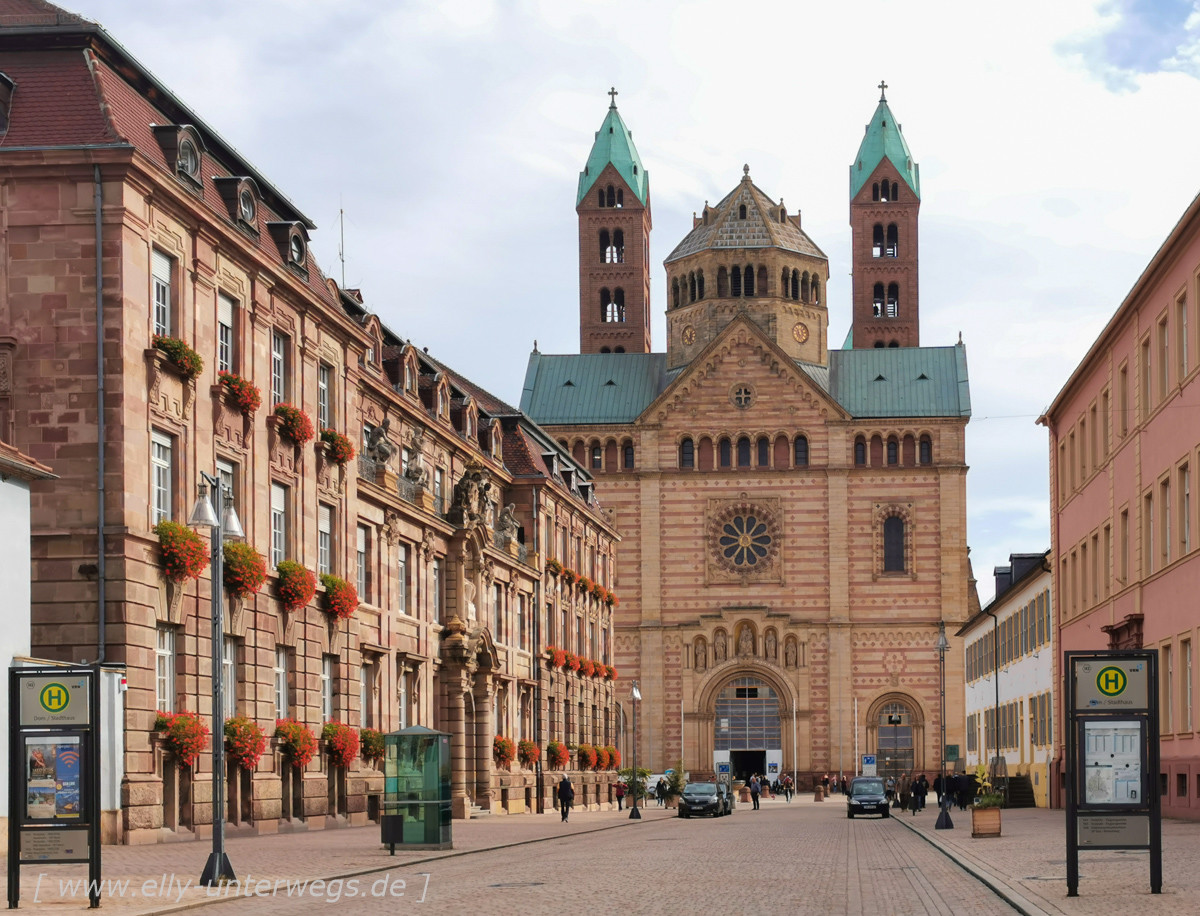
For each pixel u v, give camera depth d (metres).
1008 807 85.25
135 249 42.97
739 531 127.81
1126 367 62.78
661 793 106.81
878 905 26.20
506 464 92.06
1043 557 81.62
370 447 65.00
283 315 53.44
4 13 44.88
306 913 25.19
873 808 79.38
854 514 126.75
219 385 47.62
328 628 56.59
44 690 25.55
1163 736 55.91
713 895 28.38
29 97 43.44
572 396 134.88
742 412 128.62
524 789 83.56
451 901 27.34
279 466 52.34
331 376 58.59
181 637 44.91
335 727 55.75
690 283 135.25
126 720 41.38
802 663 125.44
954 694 123.94
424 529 69.44
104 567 41.47
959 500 126.19
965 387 129.00
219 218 47.34
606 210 145.50
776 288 132.38
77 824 25.39
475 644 73.06
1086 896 26.09
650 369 136.75
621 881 32.03
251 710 49.09
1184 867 31.97
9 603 37.31
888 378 130.88
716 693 127.00
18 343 42.22
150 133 45.69
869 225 146.50
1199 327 51.38
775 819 78.56
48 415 41.97
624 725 126.69
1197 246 51.41
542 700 89.56
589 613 105.25
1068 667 26.91
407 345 73.25
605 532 112.38
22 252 42.34
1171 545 55.03
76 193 42.34
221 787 30.39
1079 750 26.73
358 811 58.34
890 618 125.56
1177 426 54.03
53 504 41.66
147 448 43.19
